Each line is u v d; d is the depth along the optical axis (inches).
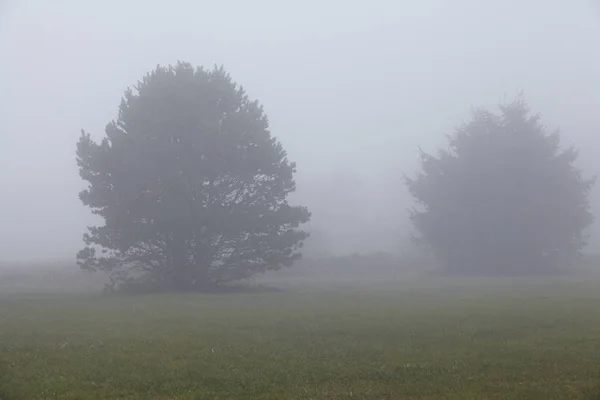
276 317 882.1
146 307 1087.6
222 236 1675.7
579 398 410.6
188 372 491.8
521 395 418.9
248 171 1683.1
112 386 450.6
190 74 1728.6
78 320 855.7
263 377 477.1
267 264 1715.1
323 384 458.3
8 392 428.5
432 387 445.7
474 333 693.9
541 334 682.2
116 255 1670.8
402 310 975.0
